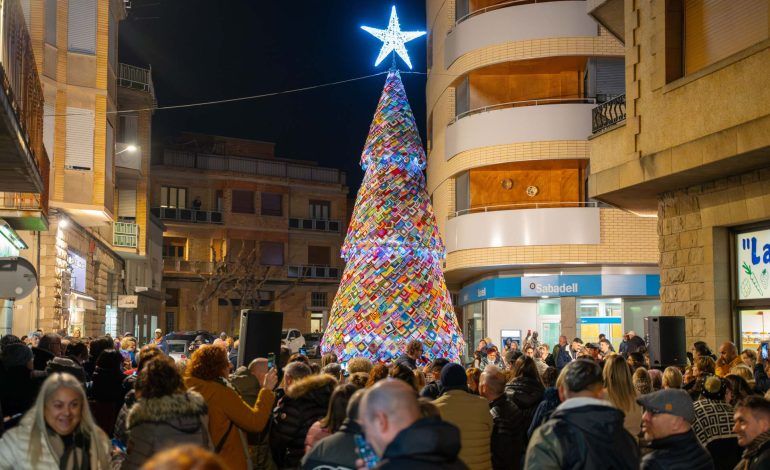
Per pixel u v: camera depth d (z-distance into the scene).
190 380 7.00
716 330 16.31
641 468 5.28
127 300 34.75
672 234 17.66
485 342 21.70
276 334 10.85
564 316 31.69
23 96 14.94
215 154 64.00
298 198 67.50
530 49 30.64
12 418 7.48
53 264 26.67
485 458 6.88
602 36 30.30
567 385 5.19
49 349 11.28
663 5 16.30
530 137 30.67
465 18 33.31
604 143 18.28
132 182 41.31
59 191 28.25
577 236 30.11
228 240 63.69
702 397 7.77
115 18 34.25
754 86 13.88
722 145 14.38
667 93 16.11
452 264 33.12
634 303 31.66
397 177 17.61
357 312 16.89
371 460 4.49
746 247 16.19
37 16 27.41
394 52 20.56
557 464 4.77
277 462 7.41
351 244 17.62
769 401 5.39
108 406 9.70
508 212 30.88
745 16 14.64
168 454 2.21
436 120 38.06
